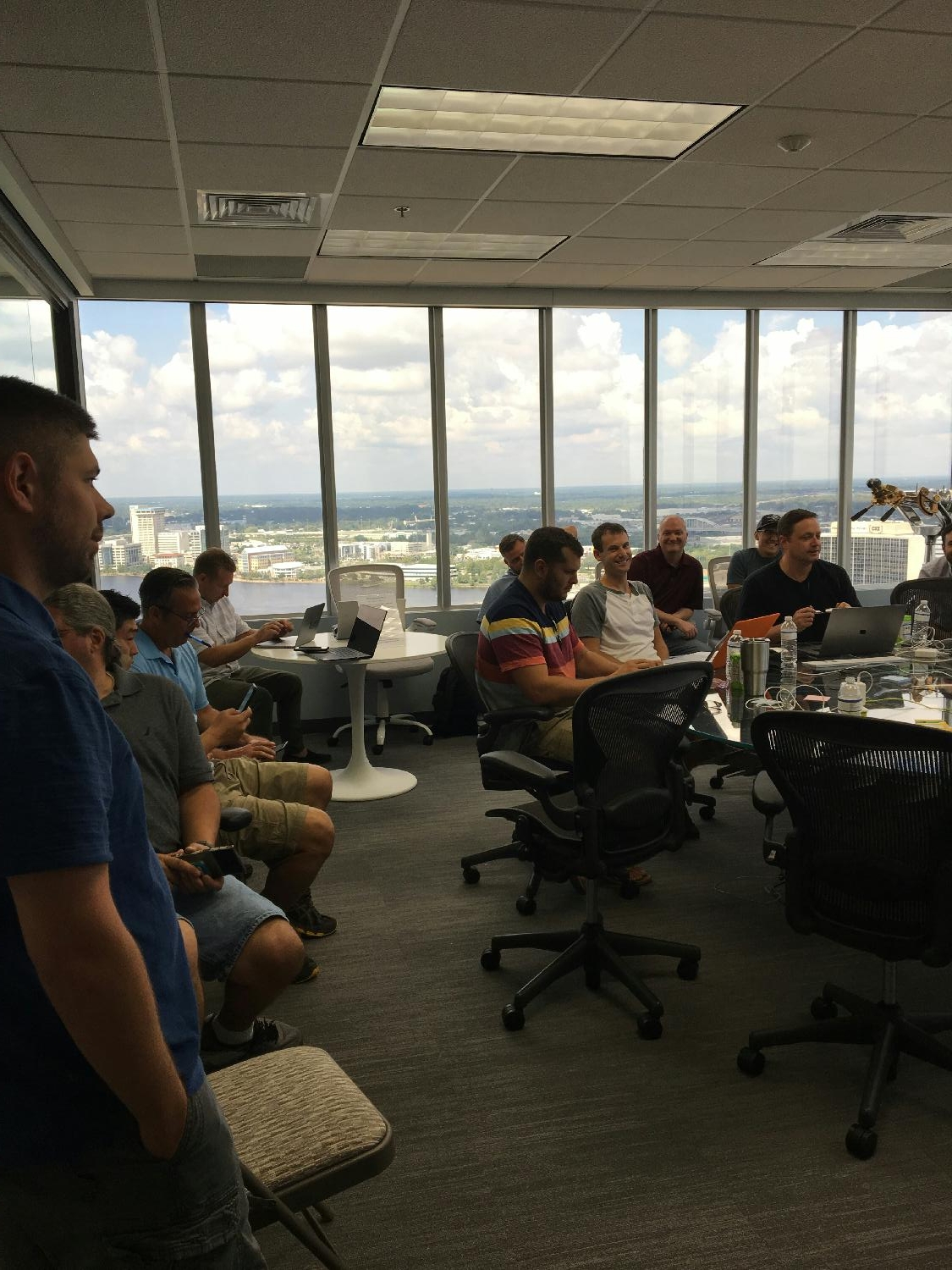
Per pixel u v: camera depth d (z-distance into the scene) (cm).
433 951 294
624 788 246
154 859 94
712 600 695
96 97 300
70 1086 83
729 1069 226
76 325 561
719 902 325
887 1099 213
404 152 358
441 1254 170
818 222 474
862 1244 170
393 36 269
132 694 222
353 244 493
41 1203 87
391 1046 240
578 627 387
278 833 273
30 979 79
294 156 358
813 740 198
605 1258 168
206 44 268
